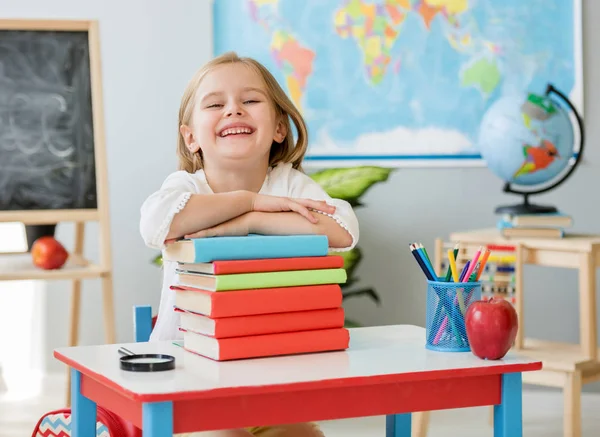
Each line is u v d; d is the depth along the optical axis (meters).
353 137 3.48
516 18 3.49
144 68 3.49
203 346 1.31
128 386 1.10
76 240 3.24
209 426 1.11
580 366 2.54
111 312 2.95
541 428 2.97
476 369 1.23
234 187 1.73
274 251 1.32
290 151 1.83
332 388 1.17
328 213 1.55
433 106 3.49
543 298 3.53
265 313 1.29
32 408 3.16
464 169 3.53
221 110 1.67
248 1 3.46
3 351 3.56
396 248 3.53
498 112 2.99
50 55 3.07
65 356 1.33
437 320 1.37
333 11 3.46
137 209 3.50
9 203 3.02
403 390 1.21
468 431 2.95
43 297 3.55
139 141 3.50
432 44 3.48
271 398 1.14
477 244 2.86
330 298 1.34
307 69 3.46
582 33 3.50
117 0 3.47
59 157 3.05
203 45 3.49
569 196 3.52
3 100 3.04
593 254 2.64
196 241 1.28
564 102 3.49
